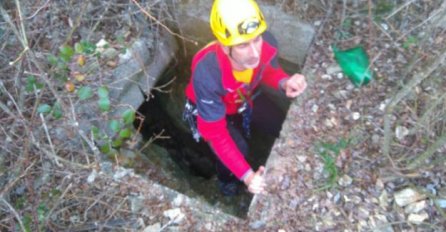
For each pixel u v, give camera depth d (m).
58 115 2.08
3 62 2.43
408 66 2.22
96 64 2.46
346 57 2.41
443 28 2.36
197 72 2.00
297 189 2.09
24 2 2.54
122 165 2.43
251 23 1.70
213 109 2.04
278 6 2.59
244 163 2.10
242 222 2.04
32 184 2.13
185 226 2.05
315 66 2.44
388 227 1.97
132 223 2.08
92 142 2.17
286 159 2.18
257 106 2.75
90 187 2.17
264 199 2.08
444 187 2.03
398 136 2.16
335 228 1.99
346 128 2.23
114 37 2.62
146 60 2.74
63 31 2.60
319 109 2.30
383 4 2.54
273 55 2.12
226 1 1.73
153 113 3.25
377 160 2.12
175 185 2.76
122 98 2.65
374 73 2.36
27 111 2.32
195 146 3.47
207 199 2.89
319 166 2.14
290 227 2.01
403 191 2.03
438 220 1.96
